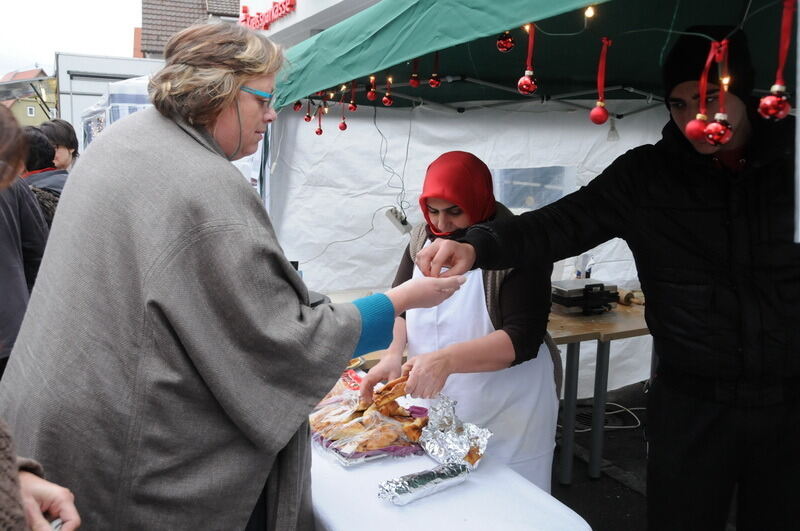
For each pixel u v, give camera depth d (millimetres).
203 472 1030
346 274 3488
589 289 2980
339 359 1063
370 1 4258
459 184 1684
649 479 1487
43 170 3084
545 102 2934
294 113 3240
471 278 1671
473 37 1109
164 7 12234
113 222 999
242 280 966
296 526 1129
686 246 1314
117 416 984
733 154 1277
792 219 1197
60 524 852
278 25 5461
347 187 3387
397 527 1145
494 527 1144
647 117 3488
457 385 1679
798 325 1238
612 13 1656
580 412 3926
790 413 1297
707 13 1633
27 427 1006
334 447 1411
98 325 990
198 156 1020
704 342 1312
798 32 771
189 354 972
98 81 7070
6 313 2369
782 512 1343
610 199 1424
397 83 2670
